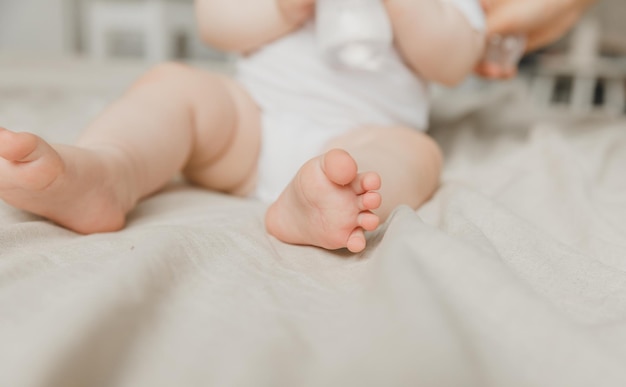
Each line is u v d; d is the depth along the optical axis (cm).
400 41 59
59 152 42
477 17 62
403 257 33
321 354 30
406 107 62
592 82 171
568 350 29
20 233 41
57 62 158
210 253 39
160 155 50
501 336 30
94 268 36
